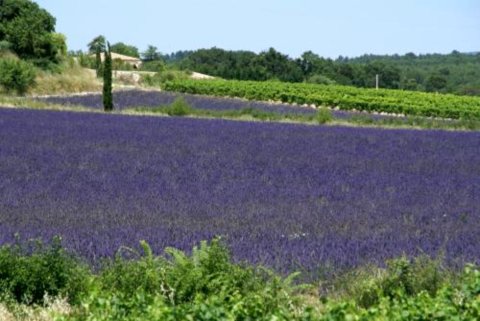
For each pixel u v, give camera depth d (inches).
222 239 753.6
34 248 684.1
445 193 1143.0
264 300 525.0
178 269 573.0
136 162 1334.9
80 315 494.3
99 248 690.2
